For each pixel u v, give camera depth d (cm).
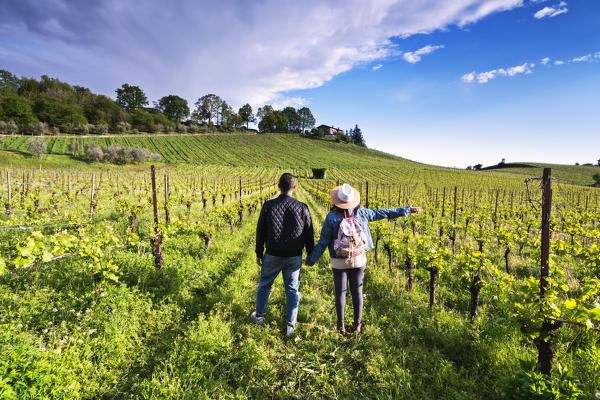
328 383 273
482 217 1292
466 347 323
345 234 335
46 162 5212
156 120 12000
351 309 410
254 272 550
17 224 795
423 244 491
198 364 284
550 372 246
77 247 409
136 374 274
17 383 206
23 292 394
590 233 924
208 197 2117
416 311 405
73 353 270
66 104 10538
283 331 361
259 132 14838
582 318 234
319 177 6316
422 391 254
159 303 399
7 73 11412
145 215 1166
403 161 10581
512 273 629
